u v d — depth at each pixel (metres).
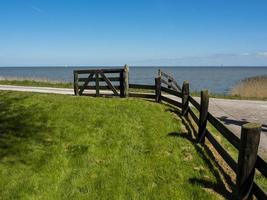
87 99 13.69
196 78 86.19
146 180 6.18
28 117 10.59
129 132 9.19
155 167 6.79
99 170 6.70
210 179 6.13
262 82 26.94
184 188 5.81
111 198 5.57
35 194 5.79
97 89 15.09
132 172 6.57
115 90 14.69
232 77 93.69
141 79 73.50
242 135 5.01
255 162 4.96
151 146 8.05
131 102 12.98
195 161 7.04
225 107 14.64
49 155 7.53
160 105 12.67
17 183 6.19
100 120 10.39
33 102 12.86
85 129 9.49
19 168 6.83
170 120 10.39
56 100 13.31
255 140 4.90
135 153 7.64
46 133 9.09
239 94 21.45
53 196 5.69
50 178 6.38
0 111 11.31
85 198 5.59
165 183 6.04
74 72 15.63
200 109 8.23
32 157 7.39
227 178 6.16
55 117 10.70
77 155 7.55
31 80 28.62
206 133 8.09
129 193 5.71
